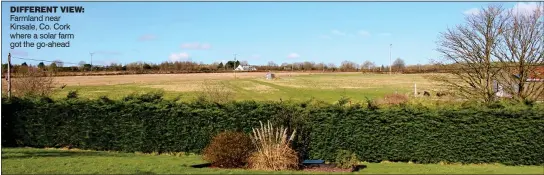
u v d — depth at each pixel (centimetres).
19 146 2227
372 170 1555
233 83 7944
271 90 6825
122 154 2006
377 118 1886
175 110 2055
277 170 1513
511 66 2681
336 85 7900
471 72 2762
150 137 2075
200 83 7506
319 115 1911
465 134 1830
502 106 1838
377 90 6656
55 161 1612
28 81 4022
